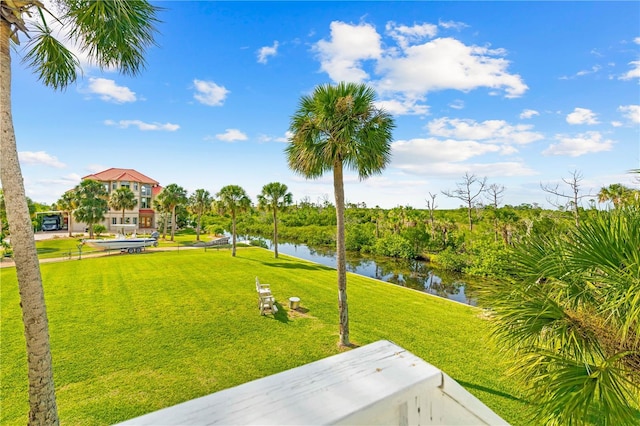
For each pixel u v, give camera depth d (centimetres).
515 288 246
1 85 278
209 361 589
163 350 633
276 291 1143
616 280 197
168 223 4434
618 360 197
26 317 282
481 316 280
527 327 227
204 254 2127
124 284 1198
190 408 68
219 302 977
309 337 711
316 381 81
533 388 217
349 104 616
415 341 692
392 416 78
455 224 2397
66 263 1662
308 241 3359
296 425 67
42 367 288
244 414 68
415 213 3028
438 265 1962
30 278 283
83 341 670
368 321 828
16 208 278
